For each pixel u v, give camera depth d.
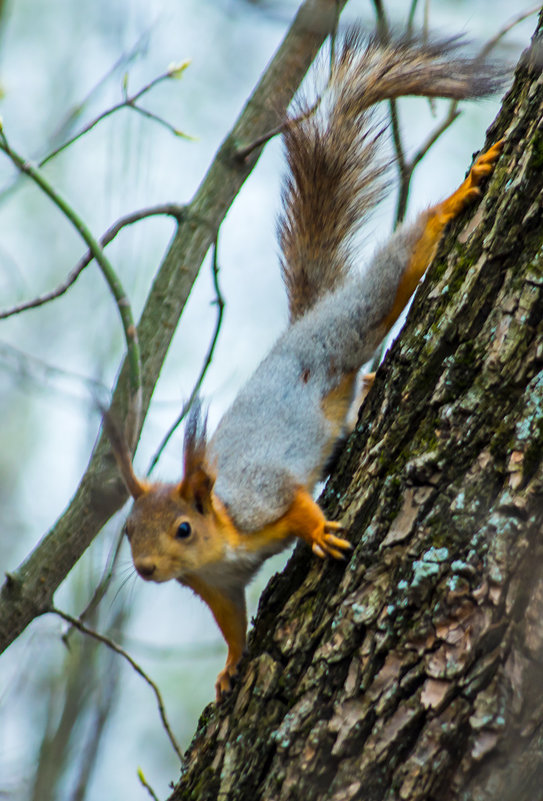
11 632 8.30
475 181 8.34
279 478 9.30
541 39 7.35
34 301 8.12
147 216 9.13
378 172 10.98
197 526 8.71
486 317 6.65
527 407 6.10
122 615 12.36
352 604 6.31
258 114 9.92
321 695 6.20
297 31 10.15
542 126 6.89
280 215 11.22
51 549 8.42
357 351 9.96
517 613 5.73
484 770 5.57
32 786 11.80
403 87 10.35
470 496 6.11
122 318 7.70
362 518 6.88
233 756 6.46
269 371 10.19
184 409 9.04
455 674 5.73
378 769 5.80
